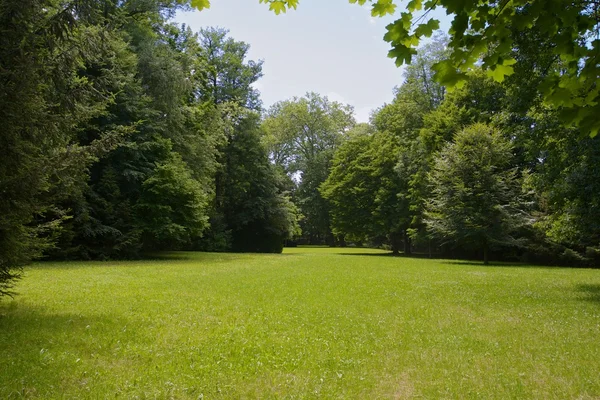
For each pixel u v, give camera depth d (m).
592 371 5.35
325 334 7.05
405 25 3.32
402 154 39.06
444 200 28.12
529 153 15.06
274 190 41.44
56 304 9.16
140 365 5.30
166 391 4.43
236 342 6.40
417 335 7.07
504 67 3.38
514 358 5.87
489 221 26.77
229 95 41.00
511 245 28.27
